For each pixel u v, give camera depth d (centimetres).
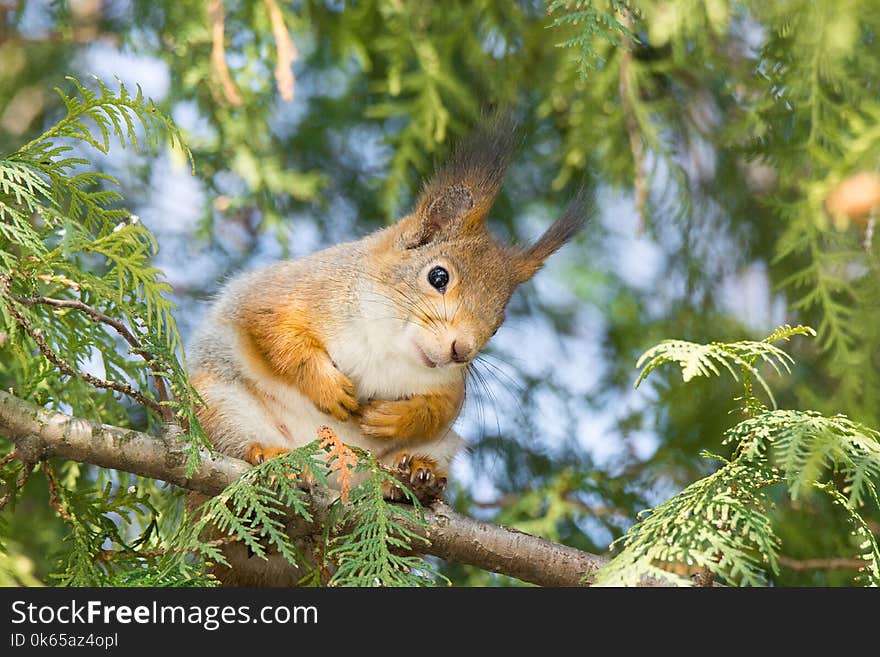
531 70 1173
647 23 1056
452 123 1162
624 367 1197
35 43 1171
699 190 1211
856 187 1010
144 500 745
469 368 905
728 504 589
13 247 779
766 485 612
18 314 634
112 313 739
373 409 821
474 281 863
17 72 1165
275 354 811
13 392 740
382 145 1184
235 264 1214
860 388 1030
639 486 1135
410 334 833
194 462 653
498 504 1152
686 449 1138
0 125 1155
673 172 1119
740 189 1213
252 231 1241
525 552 713
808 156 1030
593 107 1117
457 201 896
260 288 846
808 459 580
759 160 1214
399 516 657
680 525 589
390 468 731
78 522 689
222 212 1192
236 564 782
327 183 1164
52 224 642
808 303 1045
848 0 1000
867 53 1018
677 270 1229
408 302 841
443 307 840
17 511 1016
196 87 1128
